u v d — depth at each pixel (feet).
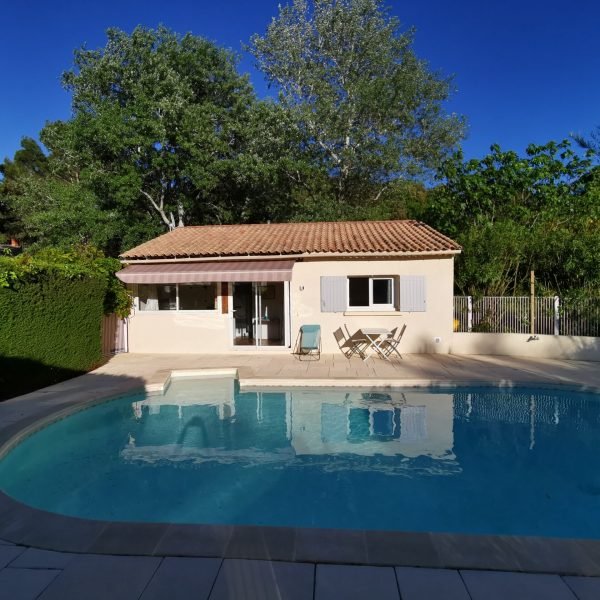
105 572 18.11
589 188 101.09
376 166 140.36
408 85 138.82
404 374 59.82
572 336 70.08
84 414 47.16
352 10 142.61
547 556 18.88
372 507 29.53
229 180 145.38
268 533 20.68
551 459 37.14
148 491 32.01
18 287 51.08
